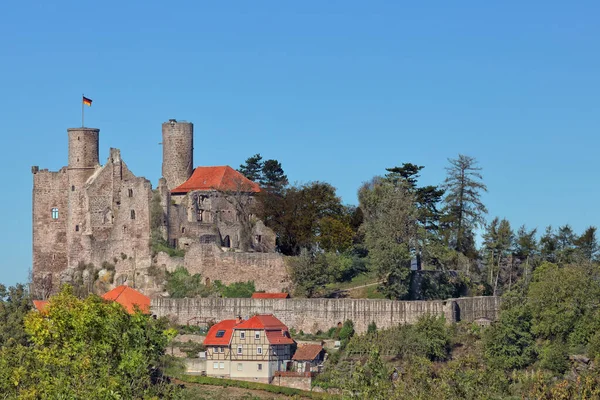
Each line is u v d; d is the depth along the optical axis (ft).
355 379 487.61
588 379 545.85
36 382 480.64
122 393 441.68
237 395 636.07
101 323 485.97
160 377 609.83
